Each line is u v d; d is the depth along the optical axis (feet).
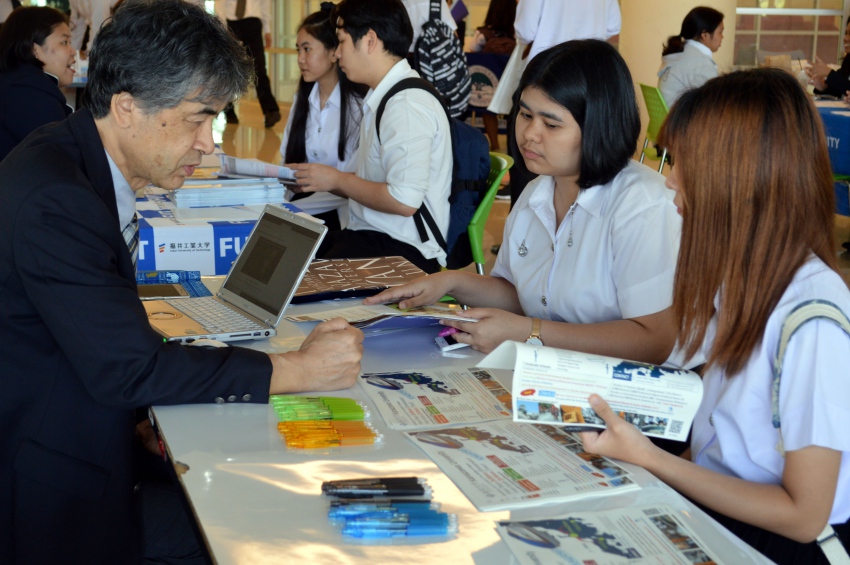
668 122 3.95
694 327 3.96
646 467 3.82
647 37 23.94
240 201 8.97
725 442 4.00
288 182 9.39
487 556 3.10
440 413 4.42
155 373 4.28
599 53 5.56
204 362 4.43
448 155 9.72
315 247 5.55
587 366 3.90
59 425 4.46
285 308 5.49
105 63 4.42
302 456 3.86
